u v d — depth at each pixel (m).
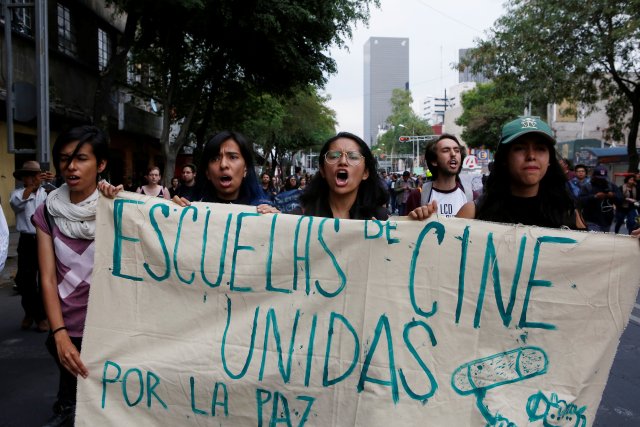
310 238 2.64
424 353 2.49
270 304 2.64
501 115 42.62
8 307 7.01
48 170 7.88
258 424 2.59
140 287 2.74
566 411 2.40
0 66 13.14
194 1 12.80
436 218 2.54
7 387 4.39
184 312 2.70
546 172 2.82
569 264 2.45
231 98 19.95
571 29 17.70
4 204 13.92
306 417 2.55
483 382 2.45
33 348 5.39
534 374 2.44
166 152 16.06
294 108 33.28
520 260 2.48
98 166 3.12
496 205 2.86
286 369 2.58
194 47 16.52
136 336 2.71
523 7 18.98
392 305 2.54
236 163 3.28
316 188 3.26
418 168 58.78
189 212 2.74
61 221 3.07
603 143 38.22
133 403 2.67
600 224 9.70
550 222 2.79
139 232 2.75
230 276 2.67
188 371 2.63
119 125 19.83
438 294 2.52
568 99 19.69
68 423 3.32
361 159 3.08
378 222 2.59
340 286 2.60
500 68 19.75
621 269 2.42
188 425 2.64
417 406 2.46
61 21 16.33
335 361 2.55
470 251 2.51
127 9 13.09
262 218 2.69
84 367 2.70
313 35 16.12
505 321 2.47
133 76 21.58
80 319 3.11
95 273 2.77
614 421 3.82
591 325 2.43
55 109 15.05
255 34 15.33
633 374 4.73
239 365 2.61
